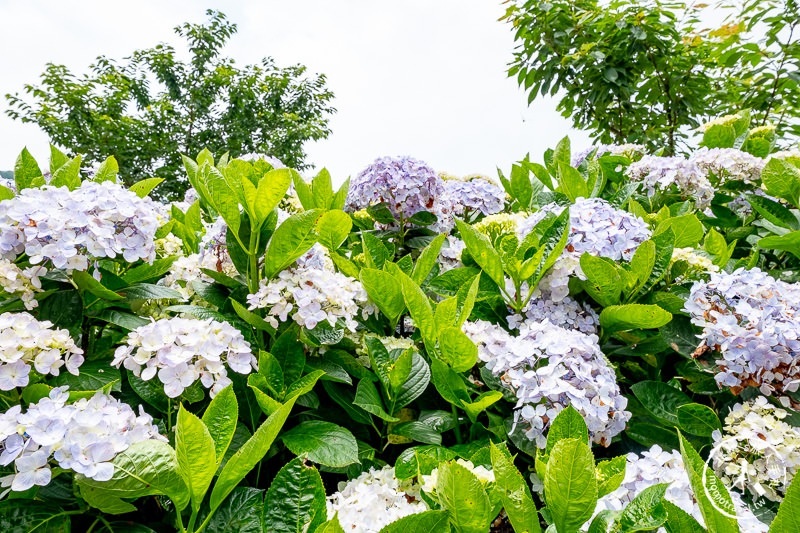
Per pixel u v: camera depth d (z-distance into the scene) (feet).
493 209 12.35
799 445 5.59
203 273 7.59
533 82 21.42
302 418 6.64
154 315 6.98
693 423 6.23
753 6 18.69
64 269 6.06
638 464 4.91
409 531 3.63
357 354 7.34
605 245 7.49
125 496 4.13
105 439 4.00
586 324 7.52
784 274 9.46
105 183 6.19
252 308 6.25
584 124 22.04
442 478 3.60
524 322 7.70
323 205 8.38
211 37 72.33
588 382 5.81
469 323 7.43
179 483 4.07
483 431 6.47
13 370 4.82
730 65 19.44
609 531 3.78
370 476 5.75
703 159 11.70
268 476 6.23
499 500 4.12
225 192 6.31
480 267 8.36
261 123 70.13
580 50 19.40
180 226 9.01
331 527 3.28
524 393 5.83
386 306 7.52
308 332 6.75
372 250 8.72
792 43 17.74
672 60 19.58
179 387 5.07
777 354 6.20
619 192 10.79
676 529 3.48
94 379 5.46
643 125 20.79
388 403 6.59
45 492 4.64
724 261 8.85
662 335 7.27
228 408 4.47
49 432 3.95
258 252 6.83
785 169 9.31
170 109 64.44
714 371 6.73
